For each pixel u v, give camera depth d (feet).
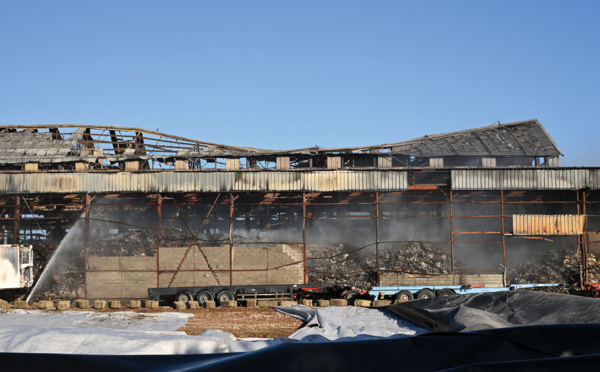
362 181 150.00
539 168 150.82
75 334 54.85
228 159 156.66
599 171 150.92
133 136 177.17
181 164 156.46
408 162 175.94
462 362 28.99
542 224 147.33
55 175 146.82
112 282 140.56
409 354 29.07
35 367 26.58
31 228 183.93
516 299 61.62
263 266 142.00
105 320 81.10
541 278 150.61
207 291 135.13
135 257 141.38
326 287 138.10
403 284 140.77
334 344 29.07
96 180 147.74
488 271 151.53
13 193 145.59
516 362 23.94
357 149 170.30
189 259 140.77
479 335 31.24
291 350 27.84
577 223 147.95
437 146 174.60
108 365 27.07
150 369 26.96
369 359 28.45
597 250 158.81
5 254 131.75
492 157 172.04
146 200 165.17
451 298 68.33
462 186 149.28
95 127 176.45
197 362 27.89
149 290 134.10
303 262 142.92
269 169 149.28
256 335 72.43
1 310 88.84
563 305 55.31
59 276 147.74
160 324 78.84
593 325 31.86
